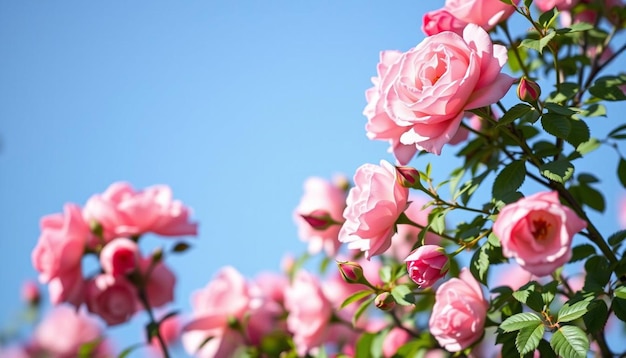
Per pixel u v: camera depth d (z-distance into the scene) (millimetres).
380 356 1059
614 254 880
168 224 1148
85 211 1131
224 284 1230
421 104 815
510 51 1005
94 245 1133
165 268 1191
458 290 910
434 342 1023
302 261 1274
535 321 827
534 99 839
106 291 1127
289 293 1176
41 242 1122
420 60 833
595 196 1021
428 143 825
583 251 907
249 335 1229
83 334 1698
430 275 837
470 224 892
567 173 828
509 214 774
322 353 1136
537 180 909
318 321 1156
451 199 926
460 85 808
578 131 873
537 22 883
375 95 886
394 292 896
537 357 993
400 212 863
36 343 1706
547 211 771
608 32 1071
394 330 1141
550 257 763
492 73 819
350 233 866
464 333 897
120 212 1130
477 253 848
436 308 913
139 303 1194
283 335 1217
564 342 809
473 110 850
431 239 1088
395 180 859
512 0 880
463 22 890
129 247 1111
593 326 835
